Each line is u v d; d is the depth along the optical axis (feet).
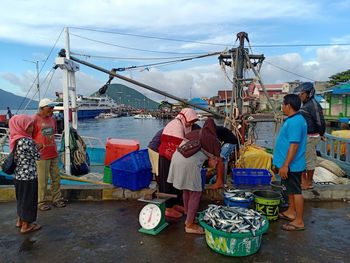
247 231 11.58
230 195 15.61
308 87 18.34
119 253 12.26
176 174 13.61
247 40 25.53
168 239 13.44
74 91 26.23
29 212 13.97
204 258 11.80
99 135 117.50
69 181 22.74
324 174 24.94
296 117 13.73
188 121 15.20
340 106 94.12
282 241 13.20
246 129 25.38
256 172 19.20
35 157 14.17
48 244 13.05
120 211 16.93
